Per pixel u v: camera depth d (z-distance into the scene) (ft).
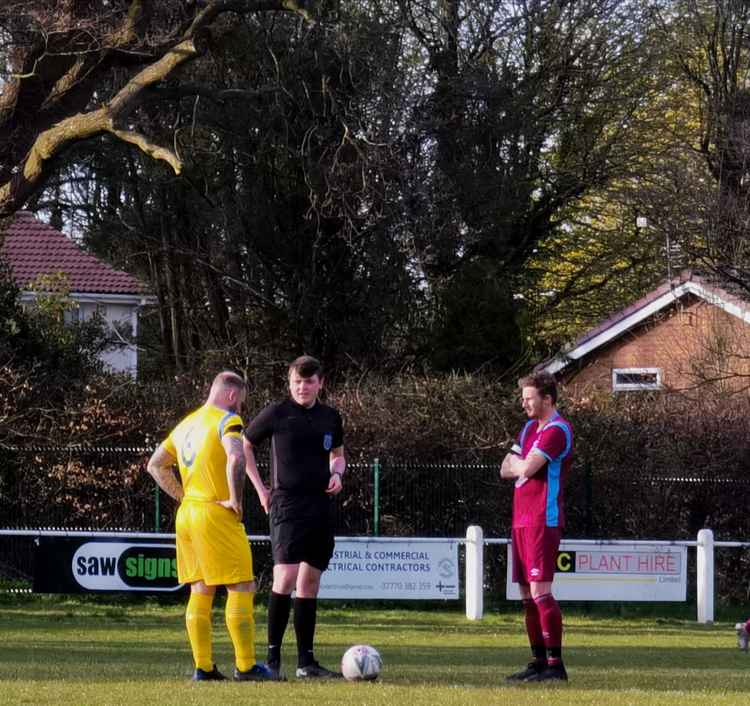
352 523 148.66
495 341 212.02
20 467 146.72
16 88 158.61
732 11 265.75
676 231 237.45
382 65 219.00
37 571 130.31
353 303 232.53
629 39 258.37
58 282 222.69
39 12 152.05
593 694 56.65
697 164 259.39
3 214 153.99
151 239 255.91
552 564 68.39
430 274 234.17
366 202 223.51
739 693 60.18
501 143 239.91
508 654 93.09
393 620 132.87
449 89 228.02
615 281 300.81
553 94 253.65
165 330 279.49
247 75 223.71
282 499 67.31
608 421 155.43
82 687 56.90
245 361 231.30
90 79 160.76
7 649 91.40
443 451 152.46
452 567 135.33
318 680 63.98
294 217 232.94
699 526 155.84
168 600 140.87
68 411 150.30
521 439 70.33
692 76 271.69
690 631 126.00
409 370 214.69
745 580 155.74
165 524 146.10
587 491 149.59
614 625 132.87
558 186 266.36
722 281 217.97
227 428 62.95
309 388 67.51
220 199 238.48
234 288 245.65
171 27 163.43
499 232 237.25
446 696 54.54
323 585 133.08
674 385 217.56
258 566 146.30
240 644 64.13
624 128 266.98
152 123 228.22
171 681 61.87
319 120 221.25
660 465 156.35
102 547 131.85
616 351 235.61
